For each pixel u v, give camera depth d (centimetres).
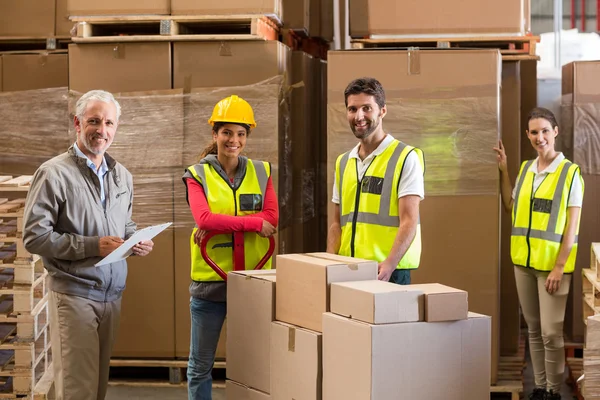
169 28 469
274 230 359
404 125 448
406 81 446
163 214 481
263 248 370
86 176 328
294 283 314
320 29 569
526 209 439
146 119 478
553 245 427
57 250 316
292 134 514
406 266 348
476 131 445
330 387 292
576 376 464
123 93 478
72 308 323
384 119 449
